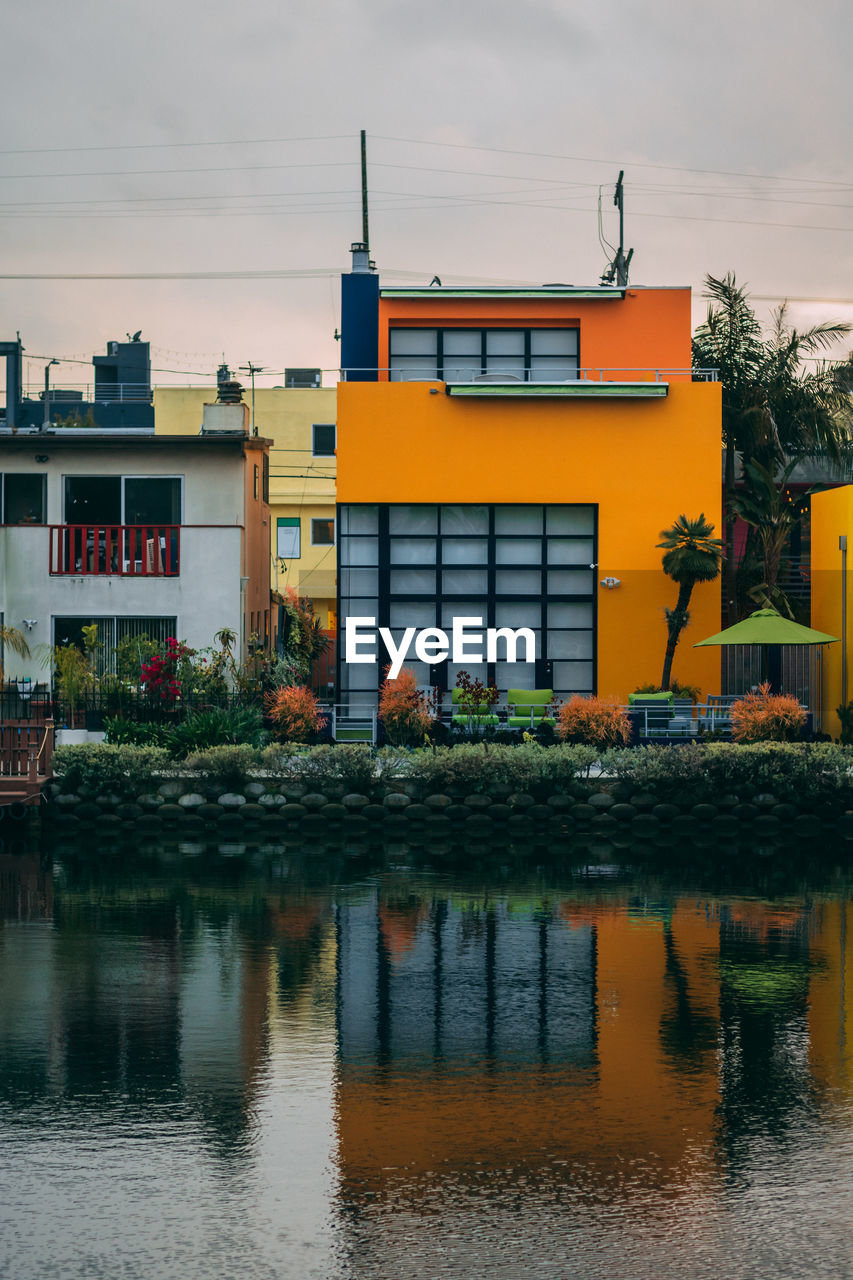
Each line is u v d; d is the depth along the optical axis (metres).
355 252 36.75
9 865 22.39
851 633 31.70
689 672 32.62
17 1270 8.42
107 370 60.56
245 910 19.19
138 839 24.89
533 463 32.62
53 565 33.28
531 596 32.78
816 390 36.03
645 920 18.67
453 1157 10.23
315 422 51.50
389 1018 14.02
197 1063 12.50
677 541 31.31
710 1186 9.67
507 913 19.08
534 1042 13.18
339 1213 9.24
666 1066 12.45
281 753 26.52
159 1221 9.12
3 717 31.22
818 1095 11.66
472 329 35.38
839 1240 8.81
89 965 16.19
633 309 35.12
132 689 31.22
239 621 33.22
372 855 23.39
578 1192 9.58
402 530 32.91
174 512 34.72
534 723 30.62
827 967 16.20
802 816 25.97
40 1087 11.83
